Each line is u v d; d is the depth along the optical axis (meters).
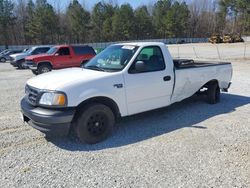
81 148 4.53
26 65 15.62
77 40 72.50
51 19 65.00
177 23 81.75
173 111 6.61
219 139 4.81
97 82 4.66
